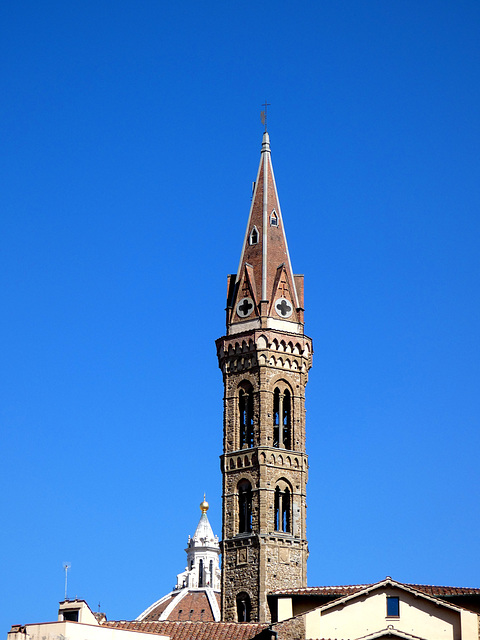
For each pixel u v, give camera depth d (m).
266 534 150.75
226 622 140.88
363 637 122.69
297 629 126.00
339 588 133.50
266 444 153.50
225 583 151.75
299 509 153.50
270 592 143.00
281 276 160.12
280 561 150.62
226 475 155.00
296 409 156.75
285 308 159.25
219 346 160.12
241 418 157.12
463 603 126.00
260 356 156.38
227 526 153.38
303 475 155.00
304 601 132.50
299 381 157.88
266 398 155.38
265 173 164.75
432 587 129.50
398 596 124.50
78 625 130.50
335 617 125.38
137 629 140.12
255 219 163.00
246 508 153.50
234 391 157.50
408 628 123.50
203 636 138.38
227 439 156.12
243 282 160.38
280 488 153.62
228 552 152.50
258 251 161.12
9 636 130.00
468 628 121.62
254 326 157.88
